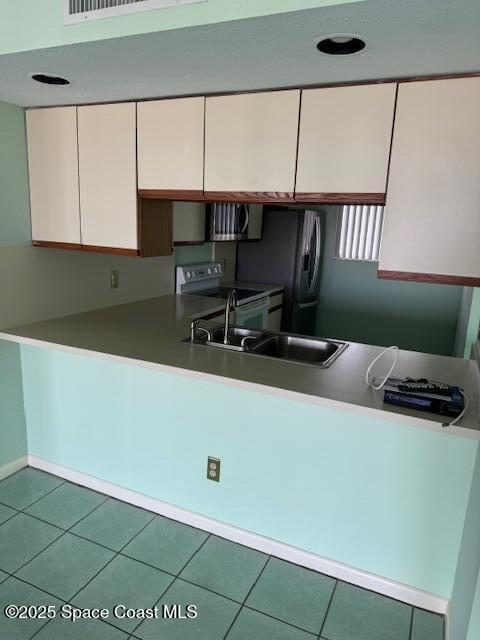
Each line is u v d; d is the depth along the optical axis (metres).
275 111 1.82
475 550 1.29
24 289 2.45
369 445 1.77
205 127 1.96
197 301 3.30
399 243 1.71
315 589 1.87
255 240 4.23
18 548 2.03
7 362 2.48
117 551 2.04
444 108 1.56
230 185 1.96
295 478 1.94
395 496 1.77
